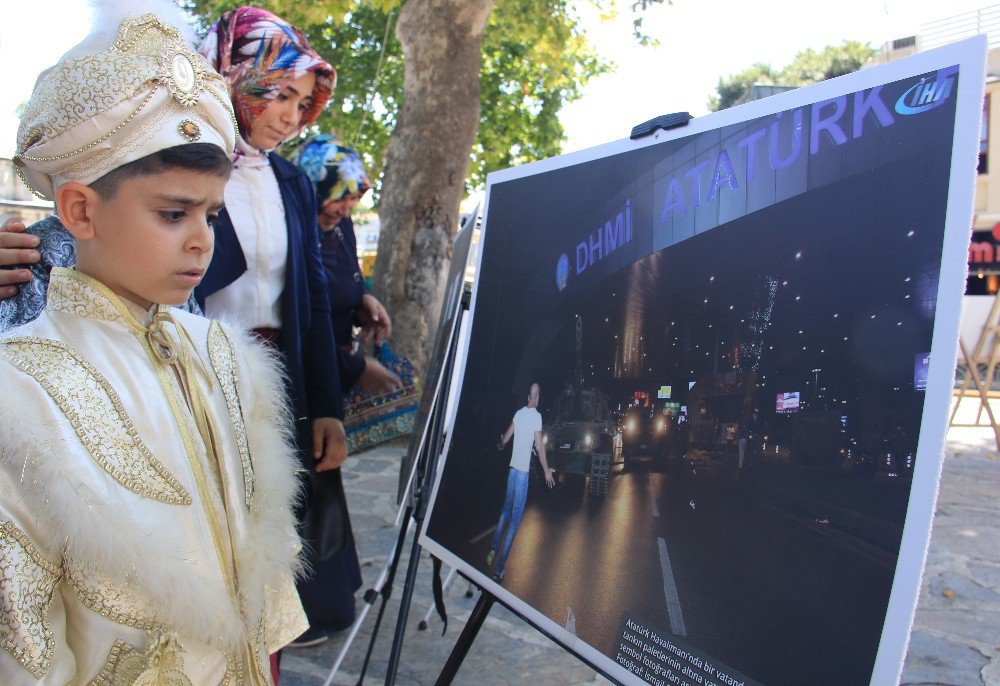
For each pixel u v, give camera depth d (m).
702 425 1.30
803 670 1.08
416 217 6.24
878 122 1.09
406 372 3.00
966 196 0.98
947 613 3.04
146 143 0.96
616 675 1.34
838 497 1.07
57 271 1.03
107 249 1.00
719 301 1.29
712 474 1.27
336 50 12.38
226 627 1.01
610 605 1.40
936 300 0.99
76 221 1.00
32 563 0.85
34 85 1.03
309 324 2.22
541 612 1.54
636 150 1.53
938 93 1.03
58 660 0.86
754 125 1.27
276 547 1.18
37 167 0.99
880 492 1.02
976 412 8.35
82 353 0.99
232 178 2.04
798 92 1.21
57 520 0.85
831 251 1.13
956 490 4.98
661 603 1.31
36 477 0.85
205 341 1.20
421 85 6.20
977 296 11.41
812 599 1.08
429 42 6.09
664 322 1.40
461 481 1.90
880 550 1.01
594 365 1.56
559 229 1.73
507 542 1.69
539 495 1.64
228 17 2.04
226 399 1.18
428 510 1.99
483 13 6.08
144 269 1.00
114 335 1.03
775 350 1.19
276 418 1.29
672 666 1.26
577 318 1.63
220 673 1.03
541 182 1.82
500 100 13.28
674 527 1.32
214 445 1.11
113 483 0.93
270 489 1.20
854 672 1.02
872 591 1.01
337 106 12.56
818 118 1.17
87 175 0.97
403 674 2.48
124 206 0.98
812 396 1.12
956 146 1.00
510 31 9.45
